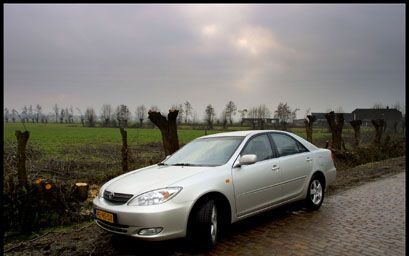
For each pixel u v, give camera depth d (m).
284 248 4.90
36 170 9.99
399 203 7.63
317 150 7.32
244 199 5.39
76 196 7.30
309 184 6.80
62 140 31.08
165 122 9.88
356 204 7.57
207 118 62.38
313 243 5.08
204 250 4.77
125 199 4.68
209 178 4.98
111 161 13.64
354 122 19.61
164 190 4.61
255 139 6.16
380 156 18.59
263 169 5.79
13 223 6.27
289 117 55.78
